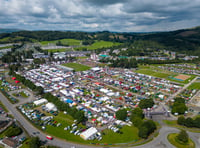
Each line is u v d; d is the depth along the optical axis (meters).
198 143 98.62
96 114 134.88
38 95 172.50
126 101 160.12
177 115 135.00
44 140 99.31
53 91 186.88
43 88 182.50
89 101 159.50
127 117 129.25
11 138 98.81
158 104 156.38
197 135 106.75
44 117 127.19
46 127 114.00
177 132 110.12
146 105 143.50
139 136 103.88
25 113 132.38
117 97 171.75
